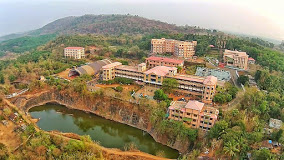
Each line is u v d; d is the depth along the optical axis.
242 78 146.38
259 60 185.75
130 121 126.75
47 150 93.62
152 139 114.31
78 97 146.88
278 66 166.12
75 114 139.75
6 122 111.50
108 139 115.19
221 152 90.12
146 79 153.75
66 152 92.75
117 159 96.69
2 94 143.50
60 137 102.56
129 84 159.75
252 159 84.12
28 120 122.50
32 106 146.88
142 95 139.25
